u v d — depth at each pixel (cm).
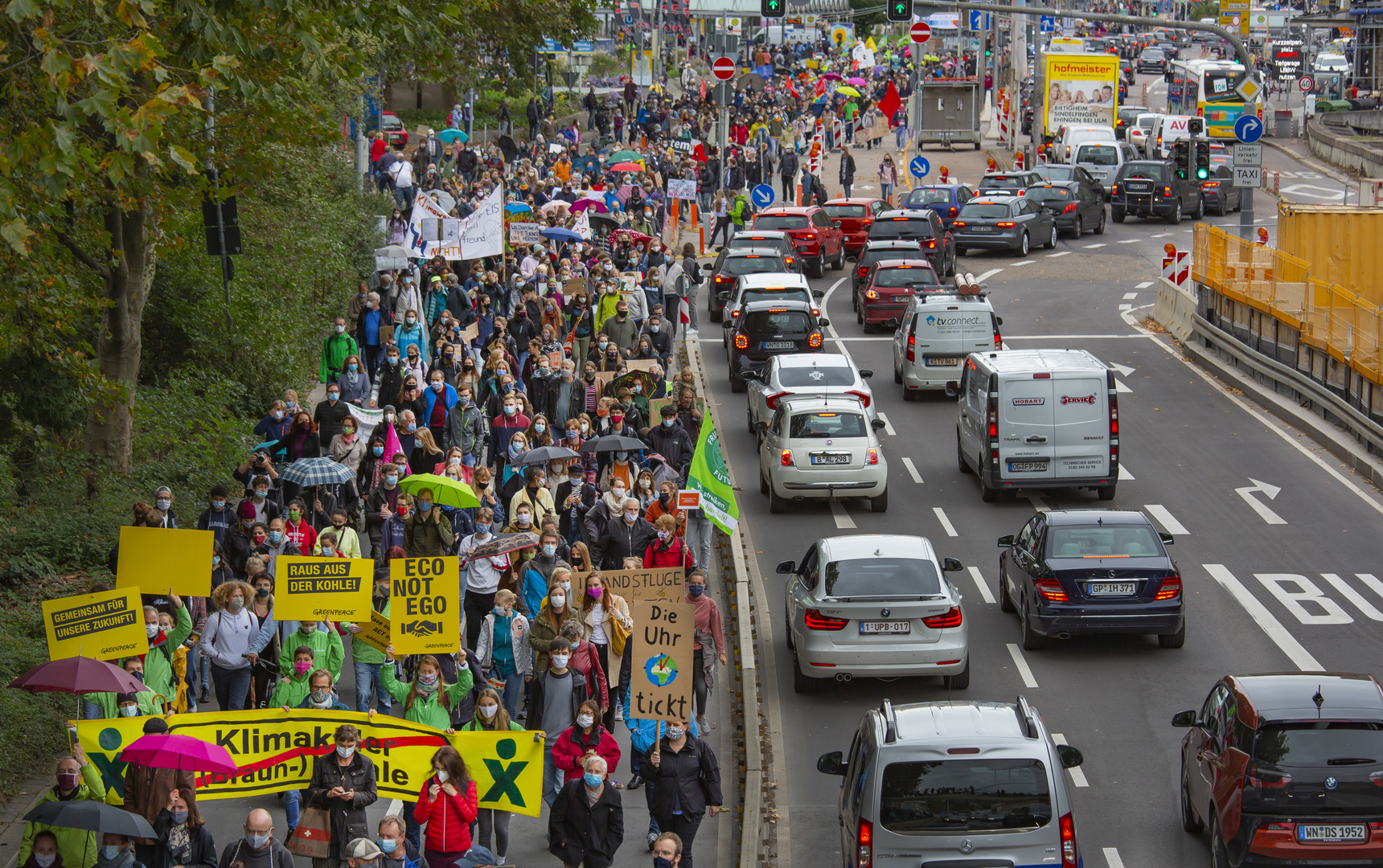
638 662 3541
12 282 4672
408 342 7381
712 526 5562
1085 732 4409
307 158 9688
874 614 4597
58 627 3478
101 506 5553
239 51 4412
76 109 3177
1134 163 15812
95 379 5112
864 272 11219
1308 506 6744
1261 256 9350
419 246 8306
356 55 5194
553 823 3228
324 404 5712
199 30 4069
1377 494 6912
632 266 9925
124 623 3494
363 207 11069
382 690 4112
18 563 4978
